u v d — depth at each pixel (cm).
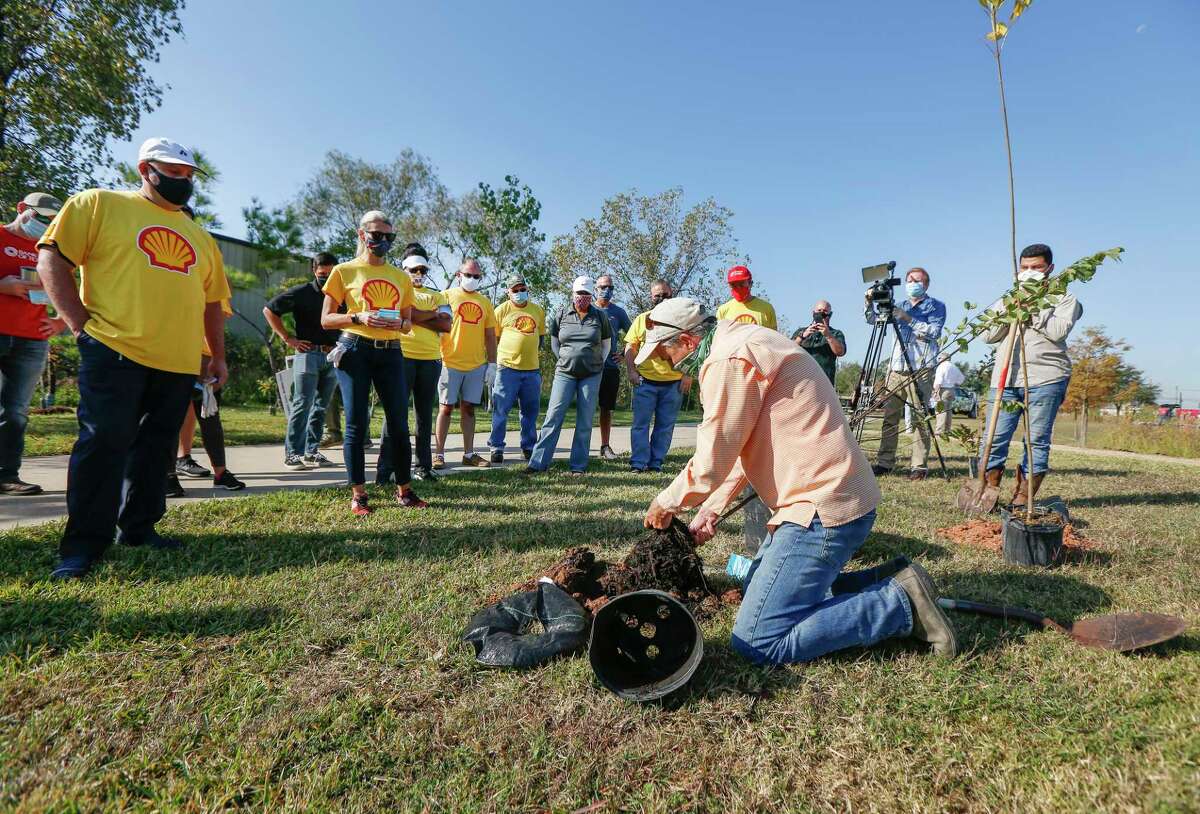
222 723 180
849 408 686
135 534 330
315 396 616
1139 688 200
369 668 214
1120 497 561
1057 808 148
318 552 336
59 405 1406
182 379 325
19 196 1198
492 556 335
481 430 1223
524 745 176
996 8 338
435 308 568
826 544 217
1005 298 355
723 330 236
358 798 154
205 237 339
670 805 155
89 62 1247
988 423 475
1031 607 273
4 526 355
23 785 152
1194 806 142
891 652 230
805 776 165
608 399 791
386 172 3022
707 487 224
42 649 214
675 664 219
